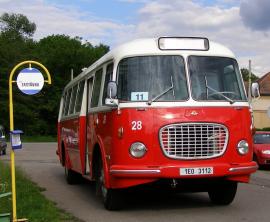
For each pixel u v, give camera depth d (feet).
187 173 30.27
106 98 31.68
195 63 32.40
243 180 32.01
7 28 297.74
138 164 30.48
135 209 34.19
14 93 219.00
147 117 30.71
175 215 31.76
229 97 32.24
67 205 36.65
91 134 37.78
